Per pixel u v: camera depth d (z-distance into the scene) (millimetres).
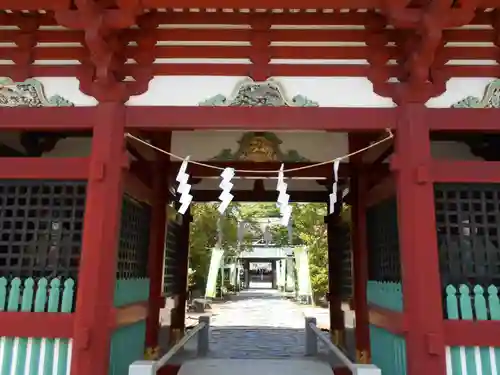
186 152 8148
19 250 5168
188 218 10375
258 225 31594
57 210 5219
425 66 4805
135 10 4496
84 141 7375
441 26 4383
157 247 7656
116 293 5211
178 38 5234
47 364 4562
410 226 4730
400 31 5137
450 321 4547
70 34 5250
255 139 8195
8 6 4645
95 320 4508
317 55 5250
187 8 4625
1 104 5137
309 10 5090
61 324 4586
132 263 6727
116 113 5020
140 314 6133
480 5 4535
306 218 22172
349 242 8594
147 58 5234
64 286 4773
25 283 4758
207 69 5215
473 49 5168
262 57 5219
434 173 4844
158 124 5035
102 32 4609
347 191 8680
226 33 5211
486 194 5094
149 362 4594
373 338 6422
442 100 5066
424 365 4406
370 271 7797
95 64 4910
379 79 5168
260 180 10633
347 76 5211
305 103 5125
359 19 5129
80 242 5027
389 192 6371
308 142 8242
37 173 4914
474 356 4516
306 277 23422
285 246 33688
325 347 9688
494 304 4637
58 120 5039
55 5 4547
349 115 5078
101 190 4789
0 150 7637
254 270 63031
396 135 5035
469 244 4980
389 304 5512
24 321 4602
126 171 5051
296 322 16531
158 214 7750
